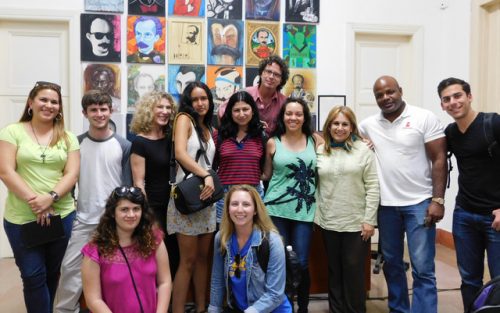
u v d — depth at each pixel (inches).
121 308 74.8
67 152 92.4
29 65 158.4
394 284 102.7
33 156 87.1
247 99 101.7
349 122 100.3
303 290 103.4
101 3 157.3
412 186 96.9
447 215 174.6
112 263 74.7
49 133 91.0
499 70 149.5
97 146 97.4
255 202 83.7
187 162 93.2
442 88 89.4
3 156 85.9
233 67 166.7
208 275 111.0
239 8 166.2
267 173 104.9
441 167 94.3
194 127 97.9
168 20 161.8
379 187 100.2
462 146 89.2
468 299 91.9
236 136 103.7
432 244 97.3
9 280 136.8
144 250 76.5
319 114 173.6
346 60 174.9
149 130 98.4
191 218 95.2
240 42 166.6
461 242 92.1
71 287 97.4
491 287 68.4
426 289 96.7
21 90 158.4
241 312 84.4
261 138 104.7
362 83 180.7
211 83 165.5
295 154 101.3
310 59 172.1
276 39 169.2
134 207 75.8
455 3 171.8
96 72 158.1
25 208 87.4
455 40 172.2
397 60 182.9
